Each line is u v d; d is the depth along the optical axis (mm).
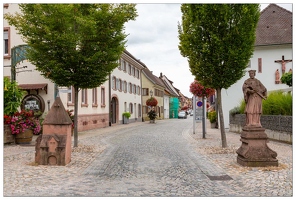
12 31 21375
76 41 11938
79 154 11602
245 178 7527
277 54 26969
